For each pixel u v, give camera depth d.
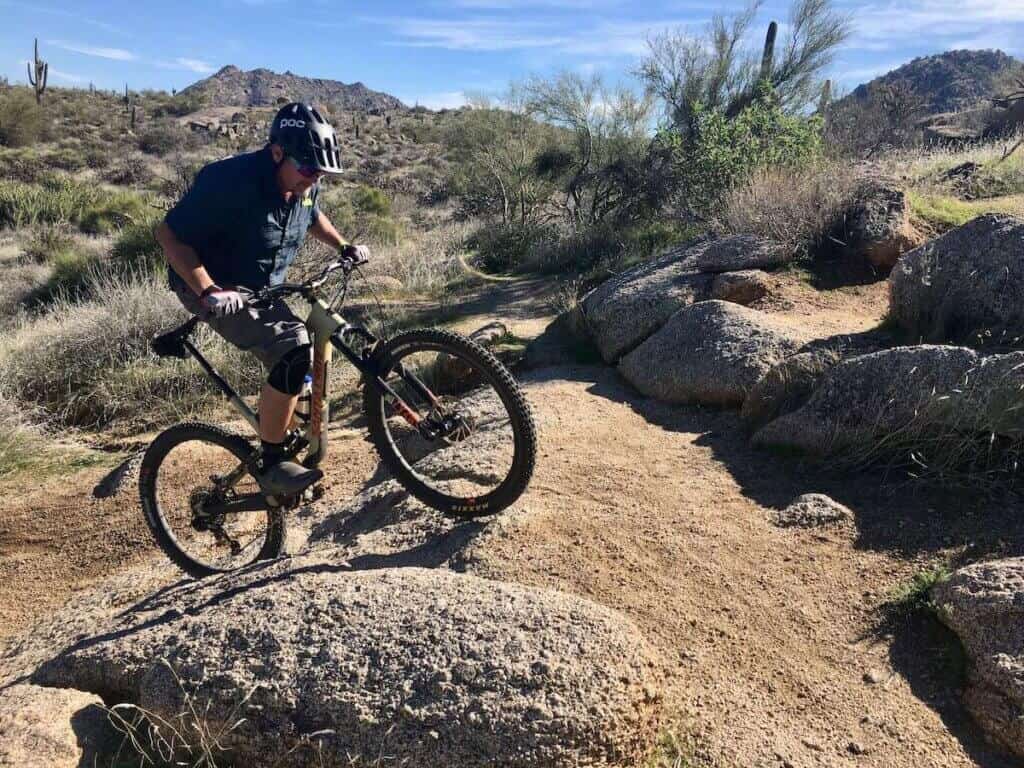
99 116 62.03
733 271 7.27
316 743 2.54
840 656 3.01
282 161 3.40
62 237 21.77
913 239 7.45
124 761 2.74
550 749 2.44
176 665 2.82
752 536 3.68
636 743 2.54
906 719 2.74
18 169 39.97
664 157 16.05
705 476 4.34
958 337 4.99
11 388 8.87
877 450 4.12
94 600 4.54
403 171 44.81
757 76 16.88
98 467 7.02
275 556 4.14
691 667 2.96
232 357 9.02
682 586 3.36
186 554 4.36
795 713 2.78
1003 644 2.79
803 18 16.78
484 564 3.52
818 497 3.87
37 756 2.64
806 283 7.20
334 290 12.63
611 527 3.76
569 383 6.20
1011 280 4.86
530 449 3.51
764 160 12.81
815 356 4.98
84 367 9.16
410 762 2.47
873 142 22.05
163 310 9.80
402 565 3.66
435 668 2.61
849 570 3.42
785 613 3.21
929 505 3.76
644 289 7.12
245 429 7.42
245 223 3.46
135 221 17.58
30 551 5.68
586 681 2.55
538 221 19.30
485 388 6.11
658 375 5.79
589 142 19.39
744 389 5.25
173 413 8.35
